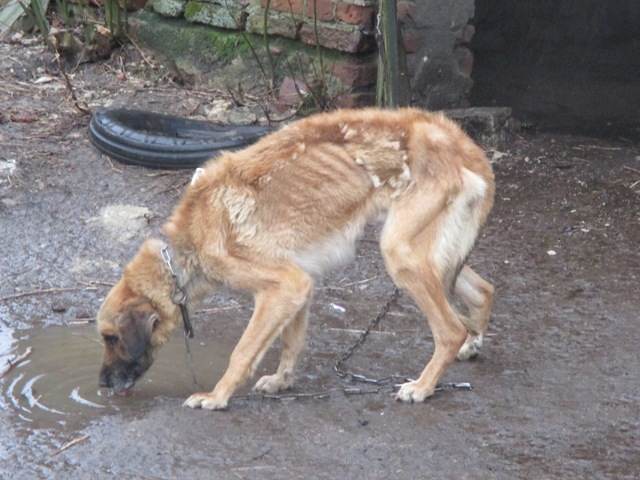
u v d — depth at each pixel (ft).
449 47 46.68
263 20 47.47
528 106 54.44
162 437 25.36
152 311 27.84
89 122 44.80
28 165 41.57
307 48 46.55
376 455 24.79
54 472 24.03
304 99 45.62
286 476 23.84
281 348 30.73
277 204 27.61
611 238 38.47
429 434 25.81
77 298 33.73
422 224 27.35
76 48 50.98
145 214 38.32
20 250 36.29
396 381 28.84
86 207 39.06
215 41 49.44
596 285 35.06
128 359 27.63
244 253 27.50
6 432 25.81
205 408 26.84
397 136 27.84
